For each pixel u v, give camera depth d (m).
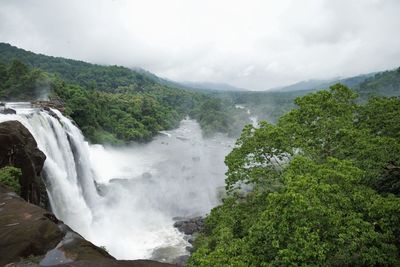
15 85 56.69
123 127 75.50
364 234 12.24
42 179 27.66
